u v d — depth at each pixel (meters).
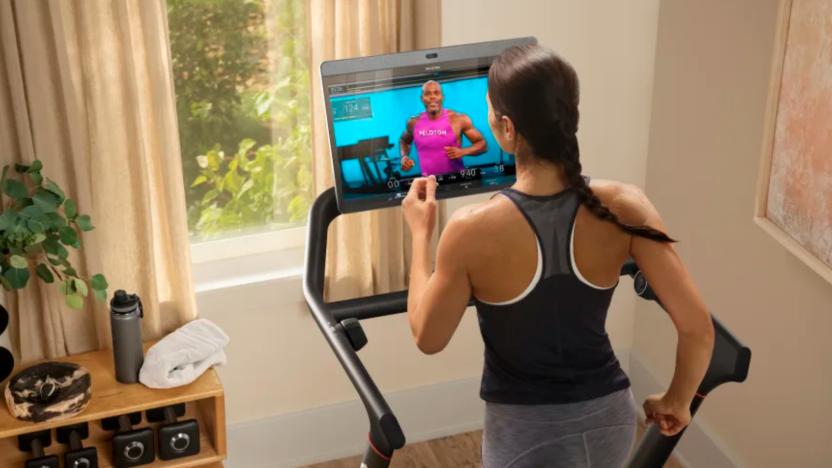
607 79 3.27
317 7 2.83
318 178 3.00
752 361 2.94
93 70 2.63
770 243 2.78
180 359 2.77
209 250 3.14
